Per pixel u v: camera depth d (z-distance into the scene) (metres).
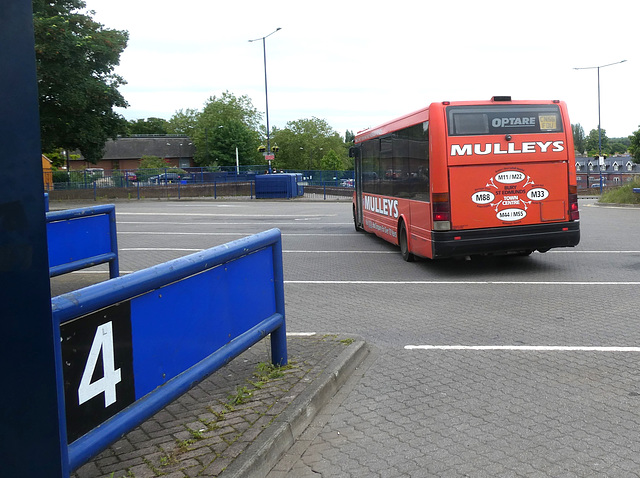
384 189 14.10
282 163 118.69
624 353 5.82
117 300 3.07
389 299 8.69
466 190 10.22
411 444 3.93
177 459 3.52
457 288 9.39
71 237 8.33
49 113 38.56
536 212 10.45
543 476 3.47
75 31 39.28
